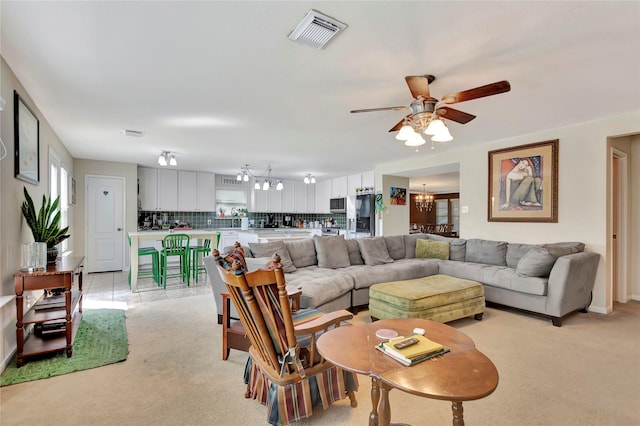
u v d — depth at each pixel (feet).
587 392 6.65
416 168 19.26
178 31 6.22
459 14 5.69
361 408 6.15
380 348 4.97
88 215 19.60
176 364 7.82
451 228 41.19
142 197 22.47
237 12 5.63
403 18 5.80
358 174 25.25
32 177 9.61
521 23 5.96
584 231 12.42
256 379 6.16
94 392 6.57
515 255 13.55
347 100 9.84
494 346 9.03
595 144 12.09
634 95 9.54
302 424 5.63
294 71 7.91
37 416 5.77
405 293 10.39
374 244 15.25
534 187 13.80
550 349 8.80
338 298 11.42
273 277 5.07
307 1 5.33
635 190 14.15
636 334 9.95
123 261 20.74
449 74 8.08
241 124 12.28
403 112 10.80
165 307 12.59
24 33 6.26
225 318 8.14
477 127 12.96
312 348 5.66
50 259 8.93
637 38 6.44
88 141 14.90
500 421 5.73
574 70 7.89
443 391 3.77
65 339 8.52
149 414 5.87
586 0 5.32
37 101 9.84
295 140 14.73
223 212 26.91
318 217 31.73
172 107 10.41
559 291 10.68
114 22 5.92
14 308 8.07
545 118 11.82
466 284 11.50
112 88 8.92
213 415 5.87
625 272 13.76
